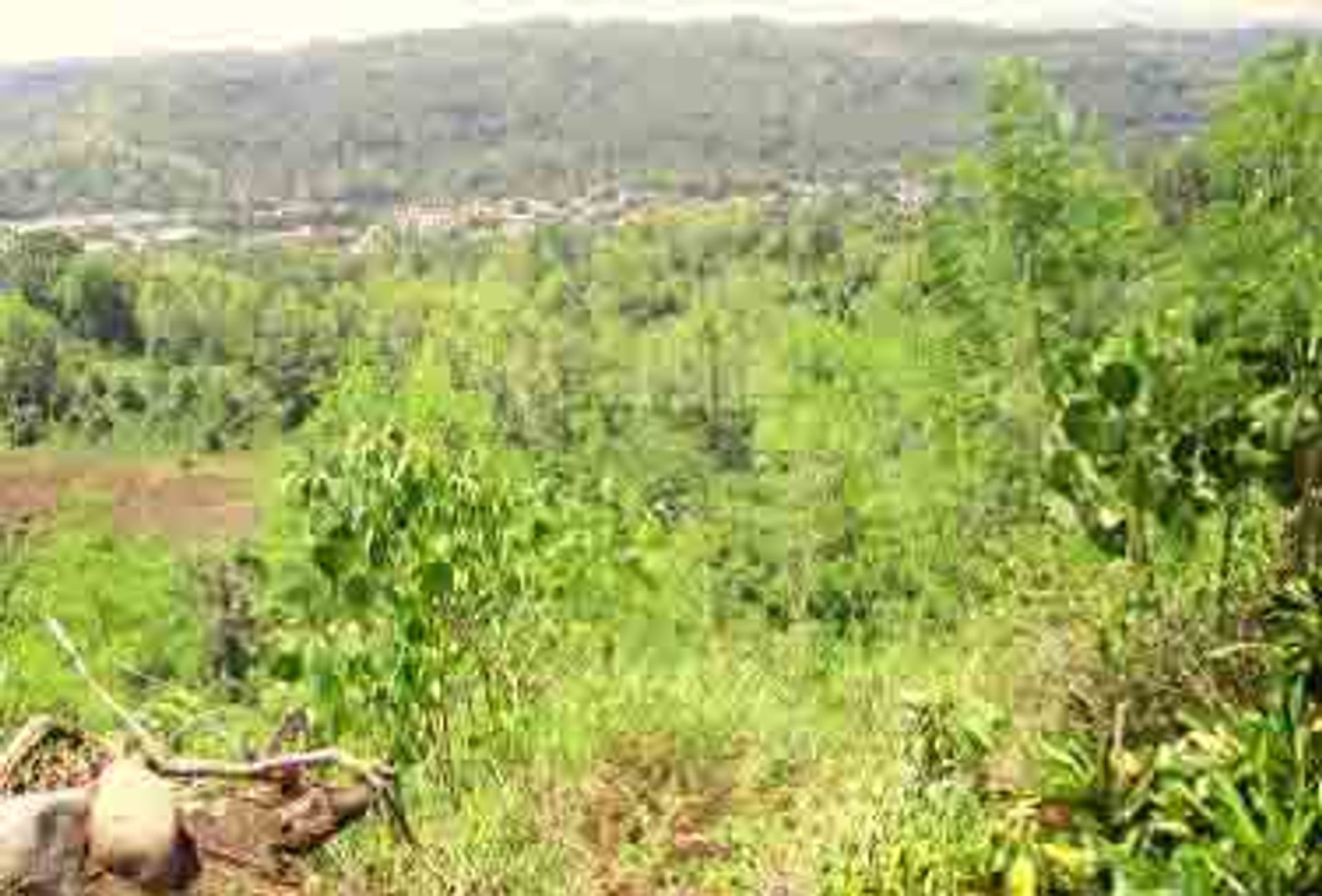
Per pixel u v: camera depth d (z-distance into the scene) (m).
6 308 85.81
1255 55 6.09
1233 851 2.63
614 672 4.55
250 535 52.97
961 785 3.13
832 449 23.70
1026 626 4.09
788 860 3.33
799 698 5.01
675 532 22.56
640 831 3.78
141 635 29.98
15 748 2.96
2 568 31.03
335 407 7.33
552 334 70.38
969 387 14.08
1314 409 3.36
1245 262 4.11
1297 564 3.55
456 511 3.85
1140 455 3.41
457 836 3.49
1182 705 3.40
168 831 2.71
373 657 3.58
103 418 85.75
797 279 83.75
